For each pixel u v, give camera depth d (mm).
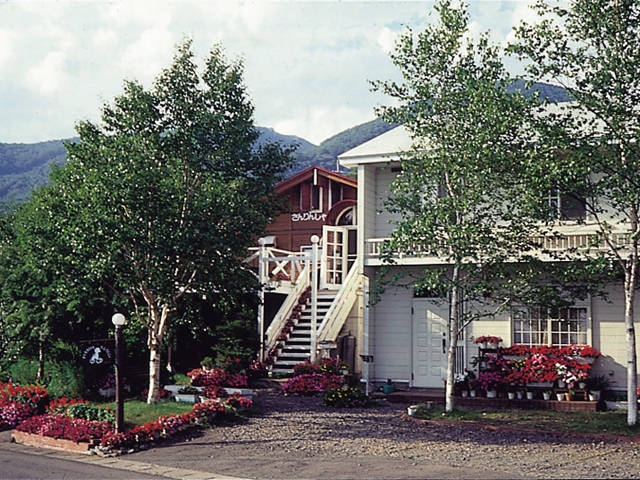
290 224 30125
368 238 21547
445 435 14203
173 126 16984
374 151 21125
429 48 16016
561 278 16359
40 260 16422
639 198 13398
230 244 16406
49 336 18547
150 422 14898
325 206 29578
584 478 10586
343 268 26438
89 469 12250
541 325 19547
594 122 14359
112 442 13539
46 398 17750
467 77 15711
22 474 11867
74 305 17938
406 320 21453
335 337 23047
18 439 15164
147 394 18609
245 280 17688
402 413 17000
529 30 14266
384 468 11523
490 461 11883
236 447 13586
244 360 21844
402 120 16312
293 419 16234
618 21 13711
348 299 23844
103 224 15148
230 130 16922
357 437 14195
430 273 16266
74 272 16359
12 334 18672
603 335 18812
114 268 15961
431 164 15883
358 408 17812
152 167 16047
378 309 21812
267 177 17453
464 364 20562
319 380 20344
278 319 24438
